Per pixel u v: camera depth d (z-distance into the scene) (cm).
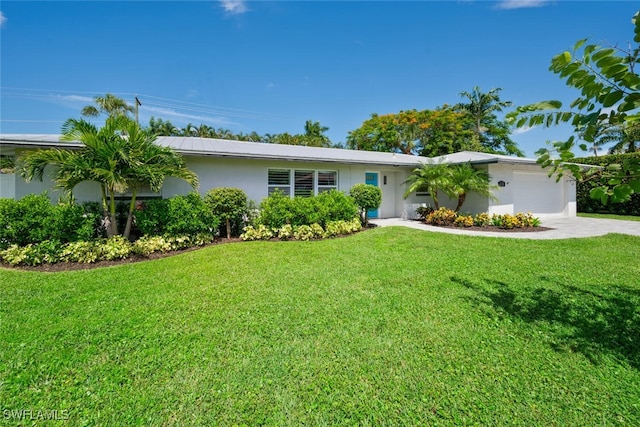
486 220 1136
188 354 286
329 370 263
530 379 251
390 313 372
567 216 1487
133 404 226
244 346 299
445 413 217
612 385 243
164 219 746
